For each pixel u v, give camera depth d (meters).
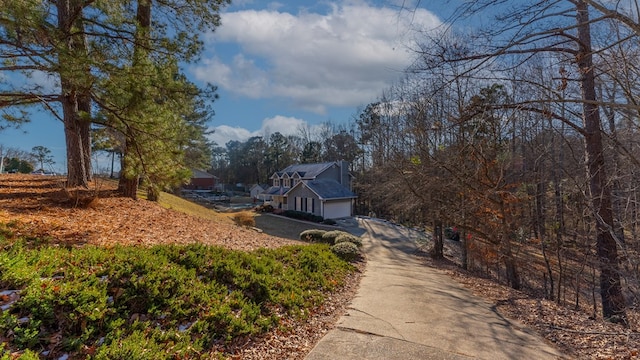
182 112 9.09
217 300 4.55
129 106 7.16
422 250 17.52
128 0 8.45
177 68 8.43
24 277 3.39
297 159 54.94
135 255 4.68
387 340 4.58
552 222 11.92
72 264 3.99
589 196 6.66
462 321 5.50
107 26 7.68
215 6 9.61
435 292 7.57
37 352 2.75
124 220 8.33
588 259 8.98
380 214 32.25
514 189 11.79
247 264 6.12
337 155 43.69
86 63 6.30
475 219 12.51
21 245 4.33
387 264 12.20
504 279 13.32
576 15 3.55
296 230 22.88
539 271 12.80
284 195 32.06
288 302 5.45
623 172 6.18
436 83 6.89
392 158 15.68
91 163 12.07
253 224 20.59
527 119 9.00
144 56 7.36
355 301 6.56
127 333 3.41
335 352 4.16
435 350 4.31
